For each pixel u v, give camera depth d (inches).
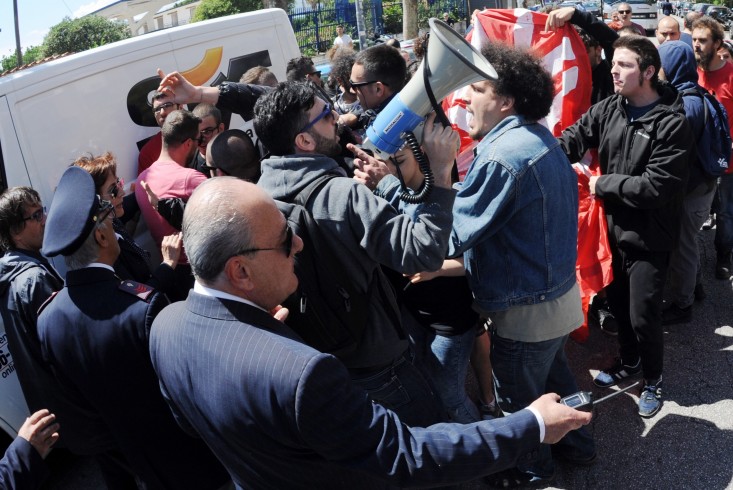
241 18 170.6
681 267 152.3
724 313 160.7
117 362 84.0
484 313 102.7
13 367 121.7
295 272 78.4
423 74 71.6
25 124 122.9
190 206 58.6
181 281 121.4
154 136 147.9
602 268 130.7
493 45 95.7
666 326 158.4
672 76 146.5
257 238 57.4
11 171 120.4
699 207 146.8
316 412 53.0
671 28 213.3
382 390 88.2
